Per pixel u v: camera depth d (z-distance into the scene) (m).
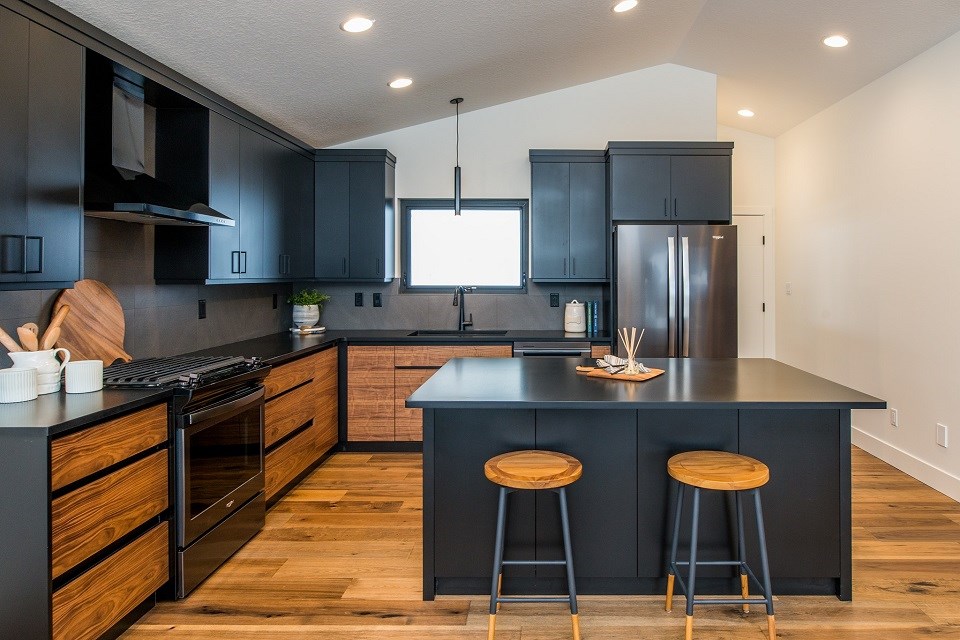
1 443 1.70
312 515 3.27
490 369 2.97
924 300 3.72
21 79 1.98
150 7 2.32
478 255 5.07
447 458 2.41
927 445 3.71
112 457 1.98
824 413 2.37
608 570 2.41
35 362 2.13
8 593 1.72
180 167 3.16
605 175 4.70
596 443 2.40
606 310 4.88
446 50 3.48
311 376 3.87
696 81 4.84
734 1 3.54
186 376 2.40
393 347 4.45
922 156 3.72
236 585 2.50
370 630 2.18
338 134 4.63
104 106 2.70
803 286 5.30
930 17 3.27
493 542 2.41
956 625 2.19
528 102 4.92
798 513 2.38
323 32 2.91
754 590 2.42
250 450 2.90
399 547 2.87
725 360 3.23
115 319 2.82
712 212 4.50
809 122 5.17
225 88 3.24
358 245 4.72
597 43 3.98
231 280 3.42
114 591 2.01
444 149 4.96
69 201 2.20
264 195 3.84
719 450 2.38
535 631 2.18
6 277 1.93
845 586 2.36
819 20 3.52
